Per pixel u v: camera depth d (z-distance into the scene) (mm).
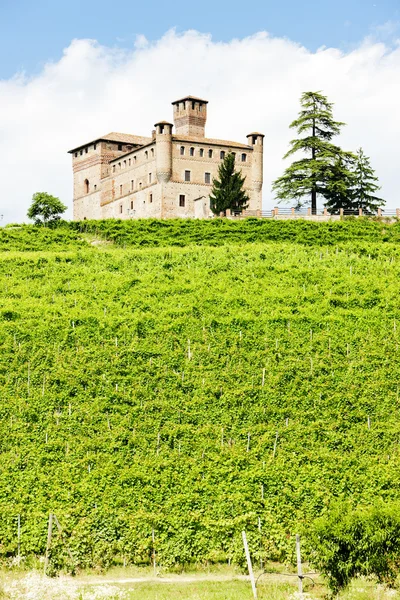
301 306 55812
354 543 30953
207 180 131000
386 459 40688
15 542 34156
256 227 90375
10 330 50250
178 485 37875
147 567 33719
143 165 133500
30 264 65875
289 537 35312
